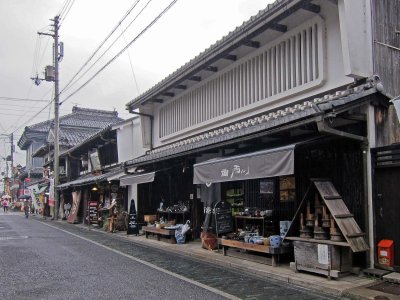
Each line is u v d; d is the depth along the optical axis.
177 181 17.41
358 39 9.10
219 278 9.13
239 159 9.80
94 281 8.77
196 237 15.67
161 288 8.14
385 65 9.57
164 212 17.00
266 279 8.95
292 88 11.16
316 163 9.99
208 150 12.52
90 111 49.38
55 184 34.28
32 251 13.54
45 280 8.88
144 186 20.52
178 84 16.45
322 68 10.17
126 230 20.95
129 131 23.36
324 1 10.23
